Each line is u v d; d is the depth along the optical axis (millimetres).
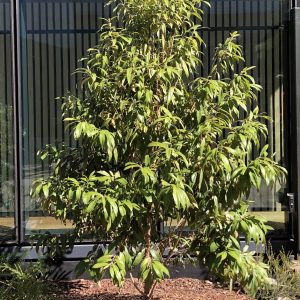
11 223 6488
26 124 6594
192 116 4160
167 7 4223
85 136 4027
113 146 3947
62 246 4781
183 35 4363
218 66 4473
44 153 4781
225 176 3855
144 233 4090
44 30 6641
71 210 4301
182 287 5918
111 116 4160
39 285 5082
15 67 6414
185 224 4379
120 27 4695
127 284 5906
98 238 4691
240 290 5746
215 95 4074
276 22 6758
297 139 6453
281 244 6492
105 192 3818
